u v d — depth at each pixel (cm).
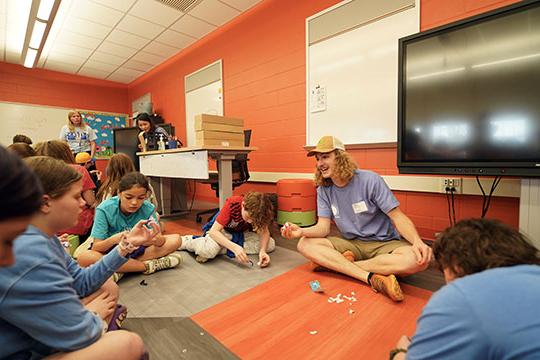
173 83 492
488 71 144
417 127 171
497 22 141
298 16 297
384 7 232
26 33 335
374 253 156
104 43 422
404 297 130
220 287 146
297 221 265
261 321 113
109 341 67
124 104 625
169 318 117
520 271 43
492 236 50
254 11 340
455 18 199
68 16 347
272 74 328
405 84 175
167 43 430
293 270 167
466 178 196
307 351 94
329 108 276
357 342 98
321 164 158
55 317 57
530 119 133
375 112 244
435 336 42
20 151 171
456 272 52
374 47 240
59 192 67
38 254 57
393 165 237
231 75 380
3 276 51
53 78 531
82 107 566
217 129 235
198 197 488
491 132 144
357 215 159
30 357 60
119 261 91
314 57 284
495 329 37
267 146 342
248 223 191
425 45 166
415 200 227
